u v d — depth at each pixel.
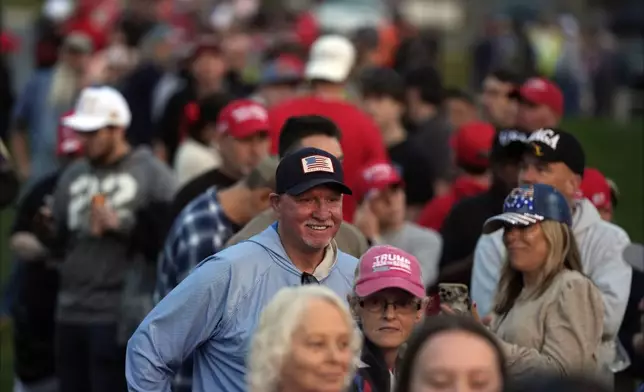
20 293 19.73
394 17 56.94
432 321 9.23
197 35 38.78
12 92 37.91
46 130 28.62
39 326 19.72
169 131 26.89
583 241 14.68
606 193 16.39
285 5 68.75
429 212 20.38
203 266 12.14
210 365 12.20
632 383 15.47
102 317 18.09
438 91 26.67
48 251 18.89
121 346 17.86
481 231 16.36
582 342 13.10
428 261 17.95
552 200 13.42
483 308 15.03
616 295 14.36
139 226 17.97
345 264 12.47
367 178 17.88
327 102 20.12
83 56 28.38
